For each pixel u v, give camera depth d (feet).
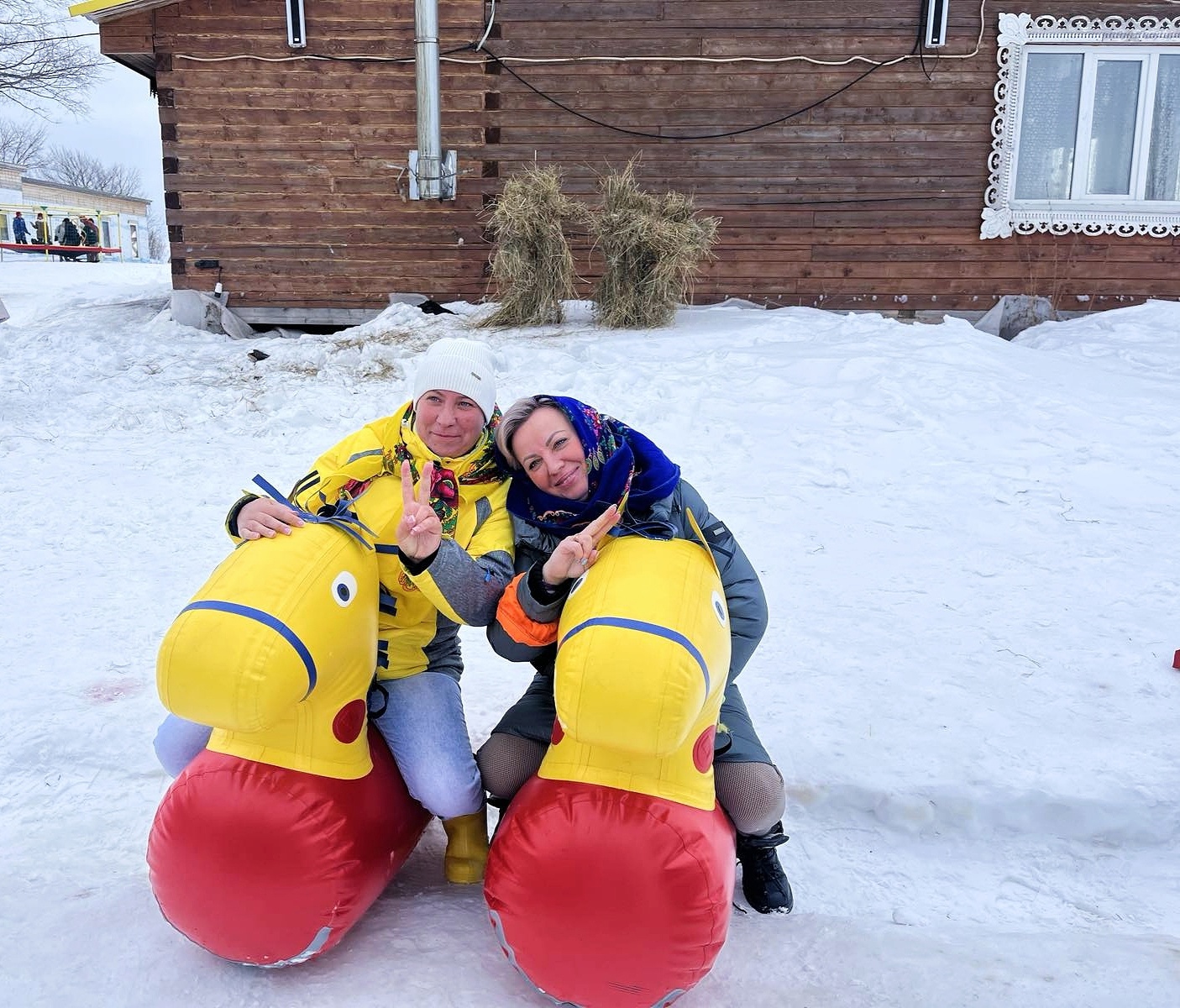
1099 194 40.29
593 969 7.02
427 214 39.68
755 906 8.84
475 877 9.02
